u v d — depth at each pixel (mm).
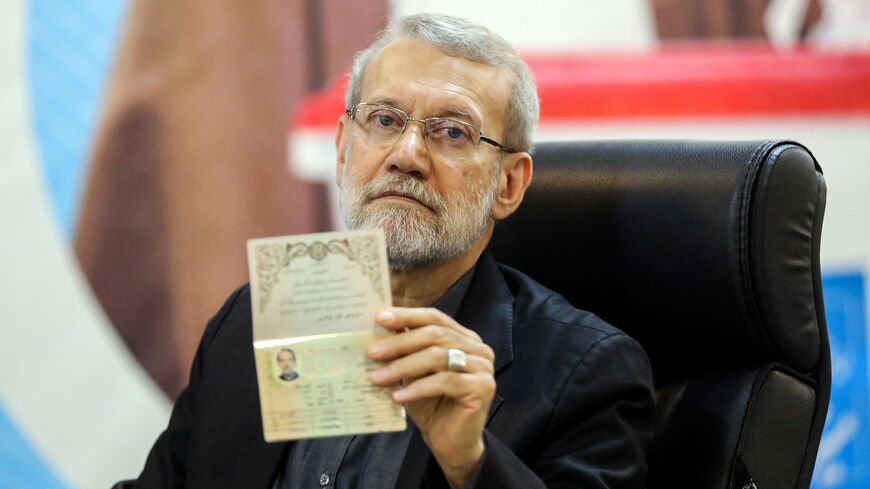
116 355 6668
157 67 6672
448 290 4098
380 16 6840
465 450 3051
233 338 4266
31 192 6539
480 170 3951
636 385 3709
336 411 2889
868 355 7105
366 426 2889
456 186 3889
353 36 6828
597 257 4070
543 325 3887
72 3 6566
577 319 3879
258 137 6777
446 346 2949
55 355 6582
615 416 3641
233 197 6758
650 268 3889
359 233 2930
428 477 3371
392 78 3963
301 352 2893
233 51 6730
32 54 6523
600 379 3680
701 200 3719
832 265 7113
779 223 3592
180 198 6703
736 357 3781
